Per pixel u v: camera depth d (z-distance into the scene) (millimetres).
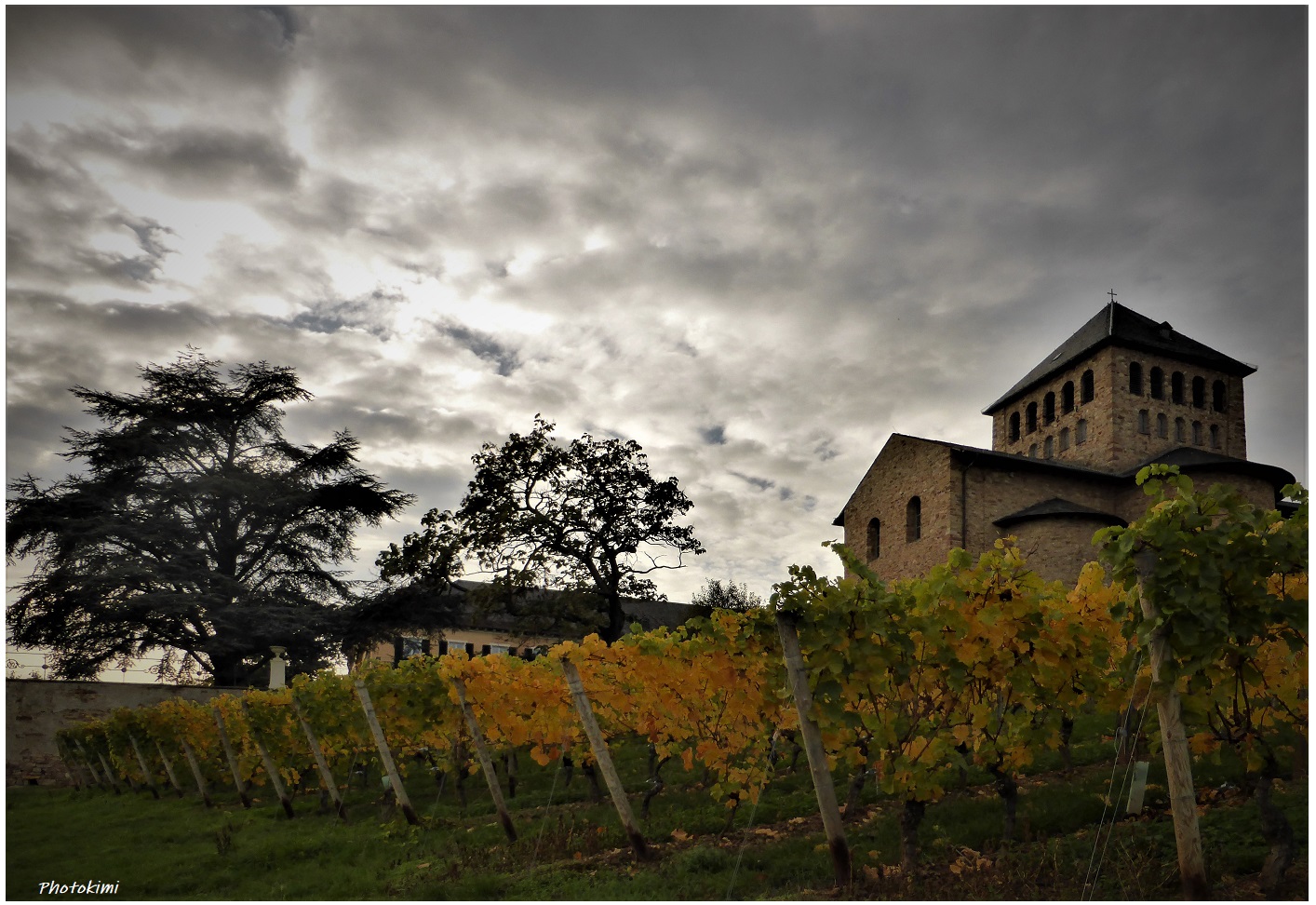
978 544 31859
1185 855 5891
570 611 34469
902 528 34688
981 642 7652
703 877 7625
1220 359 39500
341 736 15367
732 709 9758
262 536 36969
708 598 51625
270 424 37531
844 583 7512
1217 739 6809
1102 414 37812
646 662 10633
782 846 8375
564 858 9086
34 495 33469
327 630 36906
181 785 22000
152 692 27578
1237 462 31422
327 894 8367
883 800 10273
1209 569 5758
